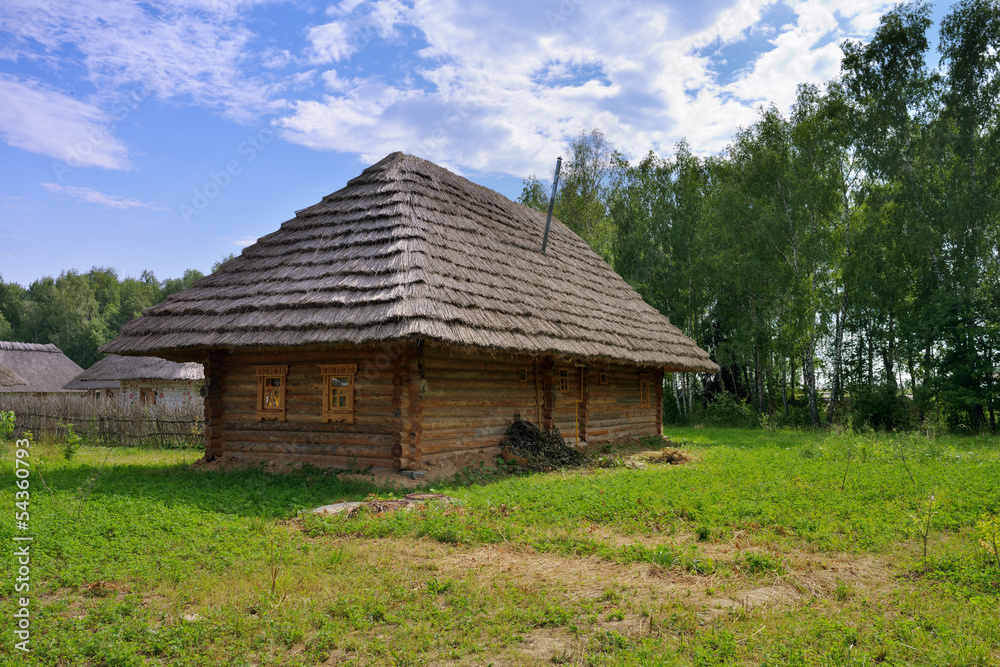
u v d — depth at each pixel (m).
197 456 16.39
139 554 6.81
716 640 4.60
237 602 5.46
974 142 24.70
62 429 20.89
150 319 13.65
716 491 9.98
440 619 5.11
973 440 20.88
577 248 21.25
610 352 14.93
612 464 14.30
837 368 28.81
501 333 11.81
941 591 5.61
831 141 27.97
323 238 13.77
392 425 11.66
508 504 9.11
